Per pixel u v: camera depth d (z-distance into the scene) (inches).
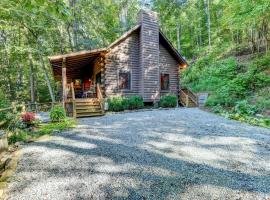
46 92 1184.2
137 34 625.0
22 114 317.7
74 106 439.5
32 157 194.4
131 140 245.1
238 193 130.6
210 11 1273.4
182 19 1314.0
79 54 486.9
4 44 983.0
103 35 1117.7
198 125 331.0
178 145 226.1
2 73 1103.6
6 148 211.3
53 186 141.6
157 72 634.8
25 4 151.4
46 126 322.3
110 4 1194.0
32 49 824.9
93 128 314.2
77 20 973.2
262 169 165.5
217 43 1108.5
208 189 135.6
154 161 181.9
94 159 187.3
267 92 481.7
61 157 193.3
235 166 171.2
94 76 685.9
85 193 132.4
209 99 587.5
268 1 499.2
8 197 129.4
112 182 146.0
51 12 149.9
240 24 627.5
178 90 707.4
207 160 184.1
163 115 443.2
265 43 751.7
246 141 239.9
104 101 501.0
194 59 1235.2
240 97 520.4
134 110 533.3
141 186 140.3
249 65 663.1
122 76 601.6
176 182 145.1
